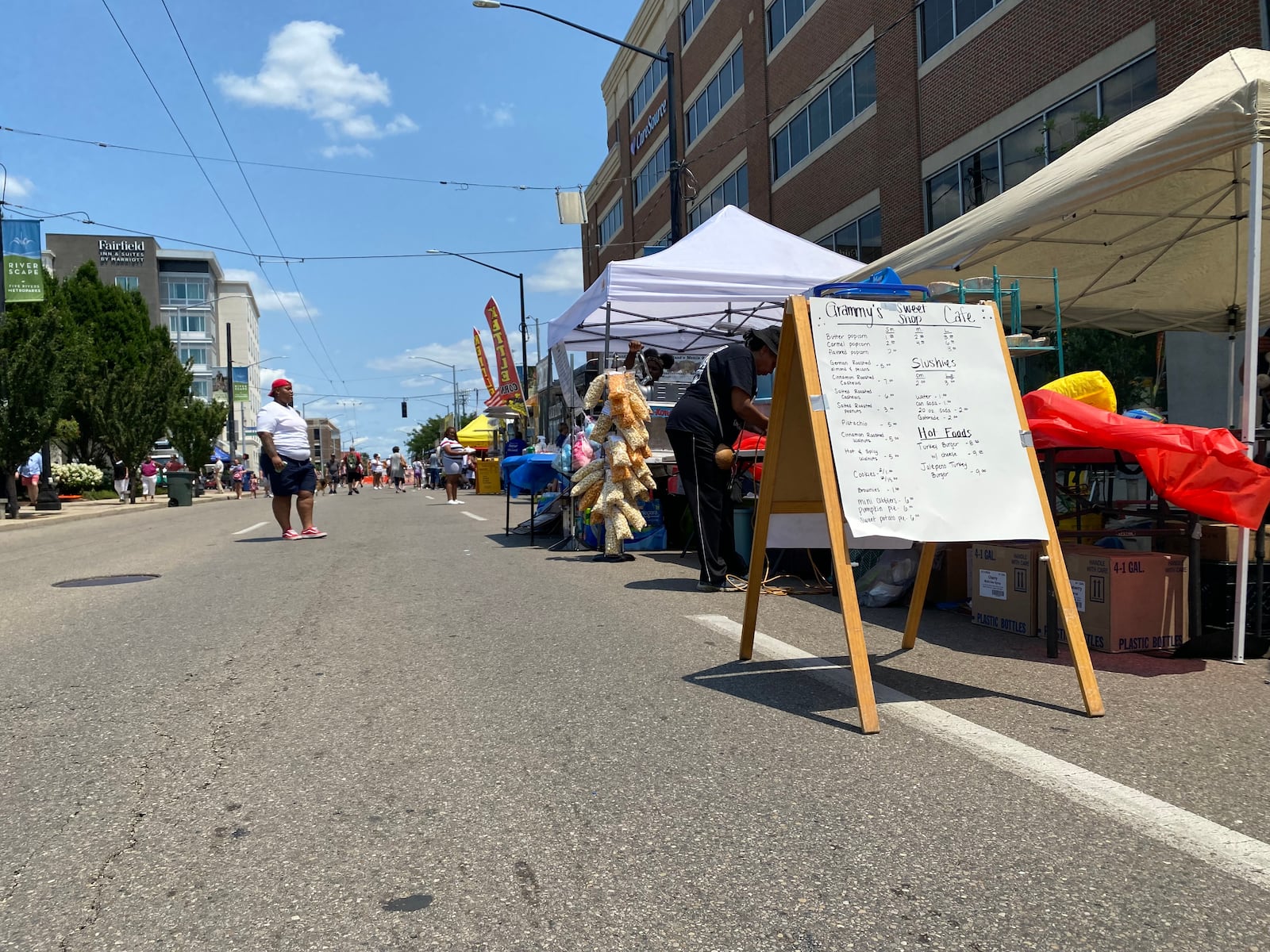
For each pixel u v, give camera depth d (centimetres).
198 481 4038
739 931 195
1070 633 345
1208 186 607
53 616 600
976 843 233
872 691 322
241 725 346
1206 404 998
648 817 253
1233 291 787
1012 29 1406
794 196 2167
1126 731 317
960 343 371
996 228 564
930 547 436
